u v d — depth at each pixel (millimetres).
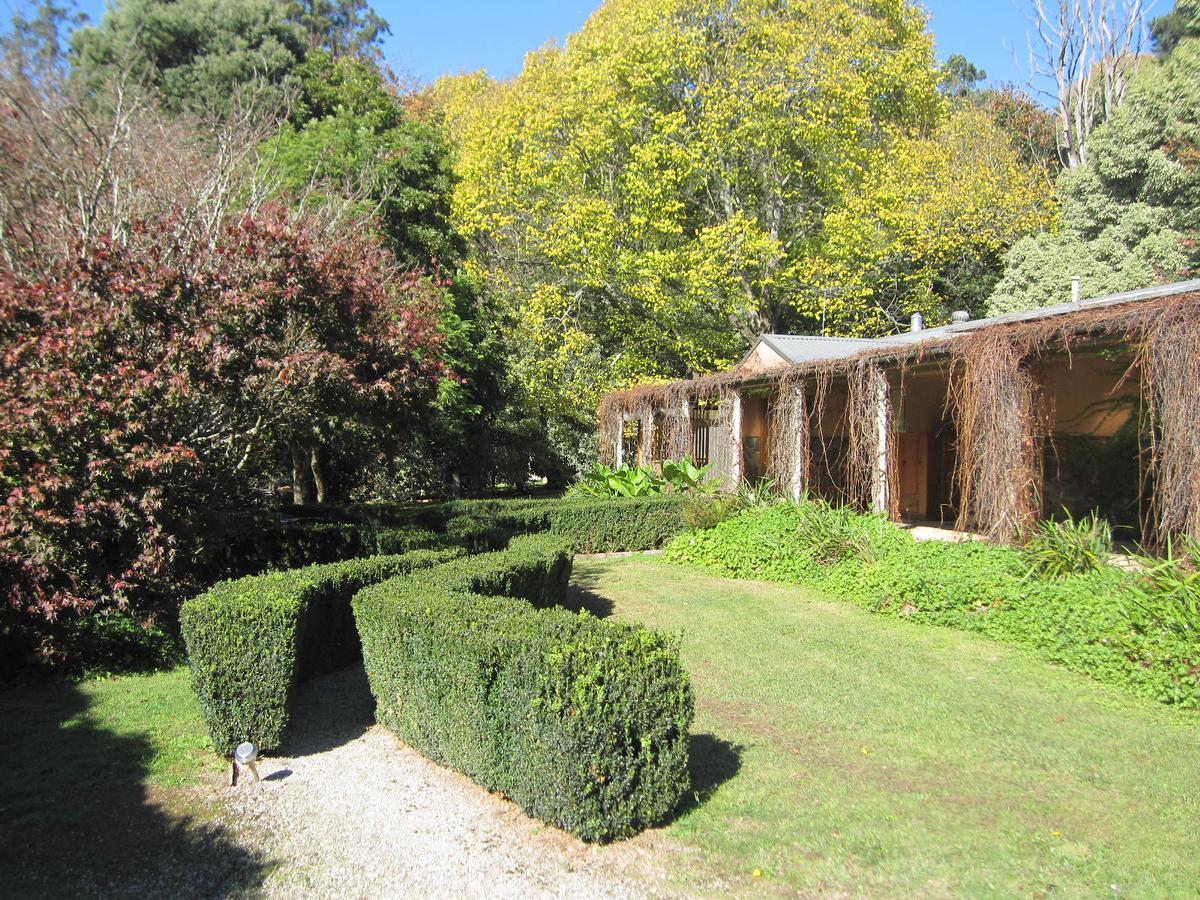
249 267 6625
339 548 8664
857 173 21828
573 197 21719
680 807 3713
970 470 8656
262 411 6852
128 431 5664
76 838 3488
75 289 5855
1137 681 5262
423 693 4336
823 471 15180
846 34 22016
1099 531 7340
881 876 3090
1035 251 21031
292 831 3574
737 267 20922
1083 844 3307
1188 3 21500
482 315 19031
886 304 23969
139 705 5219
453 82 30781
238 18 22969
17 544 5465
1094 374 11148
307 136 14773
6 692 5488
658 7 21016
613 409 18734
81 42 19859
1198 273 19609
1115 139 20891
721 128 20469
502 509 12812
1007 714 4906
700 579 9953
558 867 3236
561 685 3375
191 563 6523
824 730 4703
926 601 7320
